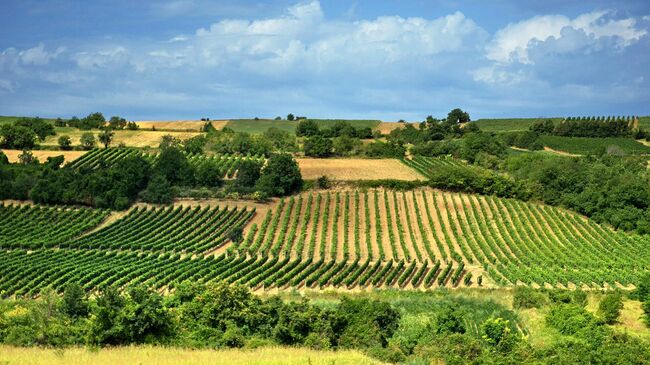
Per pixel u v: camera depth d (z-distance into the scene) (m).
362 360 49.41
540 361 53.38
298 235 126.94
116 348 51.28
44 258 108.31
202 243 119.25
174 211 134.88
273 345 56.69
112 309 54.66
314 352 52.44
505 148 193.75
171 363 45.75
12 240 117.00
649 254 123.12
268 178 142.75
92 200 133.62
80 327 54.09
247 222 132.12
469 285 104.81
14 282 94.69
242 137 184.50
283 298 88.56
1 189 134.00
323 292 95.31
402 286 102.75
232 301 60.94
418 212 136.75
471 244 122.12
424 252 120.88
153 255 112.12
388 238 126.81
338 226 131.12
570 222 137.88
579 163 167.25
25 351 48.91
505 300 86.50
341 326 62.00
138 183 139.88
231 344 56.44
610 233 133.38
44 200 133.12
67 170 143.50
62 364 44.62
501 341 61.06
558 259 118.00
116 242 118.19
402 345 59.50
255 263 110.69
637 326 72.00
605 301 74.19
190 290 65.06
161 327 55.62
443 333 65.06
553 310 72.38
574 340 62.53
